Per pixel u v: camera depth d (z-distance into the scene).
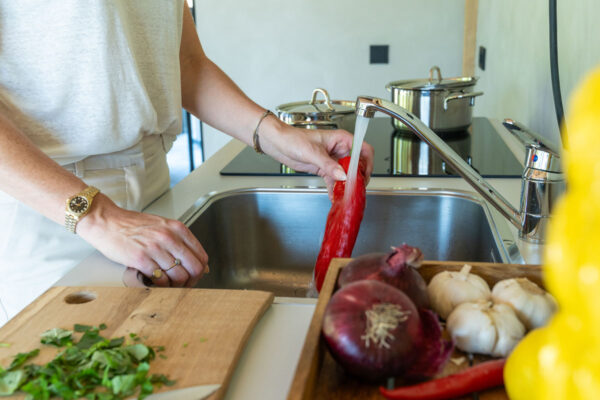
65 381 0.50
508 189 1.15
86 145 0.96
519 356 0.39
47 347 0.57
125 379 0.49
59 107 0.93
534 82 1.55
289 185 1.22
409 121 0.83
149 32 1.03
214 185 1.24
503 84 2.03
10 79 0.91
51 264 0.96
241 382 0.54
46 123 0.94
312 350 0.46
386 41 3.03
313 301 0.69
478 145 1.50
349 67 3.10
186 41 1.16
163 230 0.80
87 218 0.79
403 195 1.16
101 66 0.92
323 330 0.47
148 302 0.65
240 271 1.22
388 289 0.48
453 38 2.98
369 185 1.21
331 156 1.15
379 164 1.36
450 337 0.53
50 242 0.95
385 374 0.45
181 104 1.13
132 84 0.96
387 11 2.98
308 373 0.43
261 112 1.13
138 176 1.06
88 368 0.51
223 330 0.59
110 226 0.80
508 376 0.41
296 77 3.16
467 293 0.55
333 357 0.47
